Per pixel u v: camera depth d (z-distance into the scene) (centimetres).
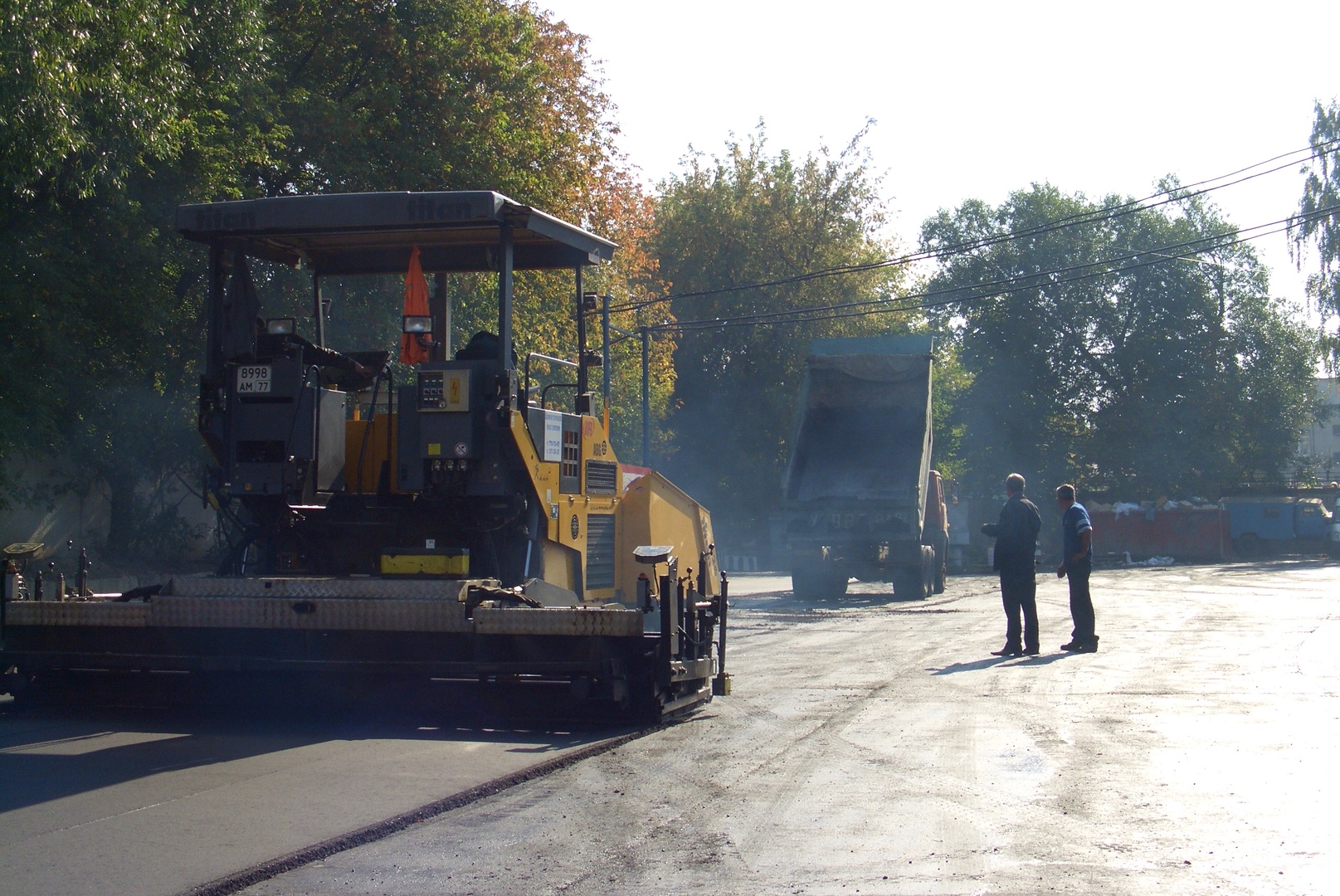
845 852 530
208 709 882
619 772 696
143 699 871
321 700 851
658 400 4578
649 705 815
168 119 1499
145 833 547
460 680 830
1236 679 1086
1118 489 6097
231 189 1798
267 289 1096
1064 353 6225
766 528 5169
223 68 1770
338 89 2359
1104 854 528
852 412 2523
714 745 776
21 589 867
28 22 1242
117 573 2086
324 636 806
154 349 1783
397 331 1759
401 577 831
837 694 1012
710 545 1219
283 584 794
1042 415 6122
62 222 1598
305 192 2222
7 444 1533
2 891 462
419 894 471
